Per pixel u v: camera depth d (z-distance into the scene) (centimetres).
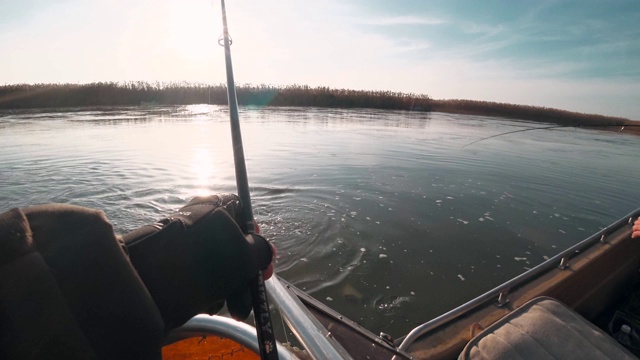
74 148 1277
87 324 45
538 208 788
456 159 1317
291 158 1223
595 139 2358
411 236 603
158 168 1023
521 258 543
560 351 161
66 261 45
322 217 674
